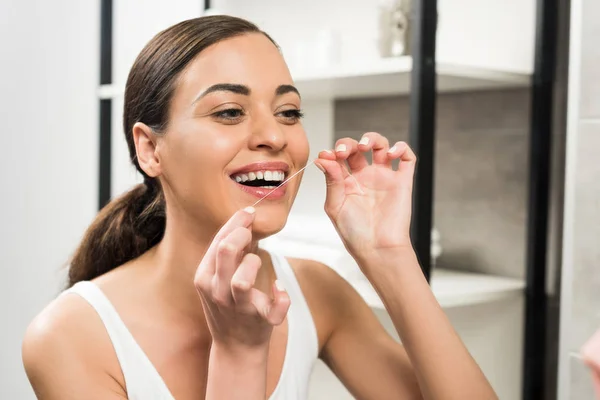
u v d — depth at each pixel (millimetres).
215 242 652
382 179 861
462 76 1364
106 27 1996
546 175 1411
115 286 854
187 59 779
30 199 2361
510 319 1494
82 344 799
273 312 633
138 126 823
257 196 768
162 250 853
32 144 2342
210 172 761
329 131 1869
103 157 2002
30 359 799
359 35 1712
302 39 1864
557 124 1389
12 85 2336
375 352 963
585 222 1290
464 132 1613
